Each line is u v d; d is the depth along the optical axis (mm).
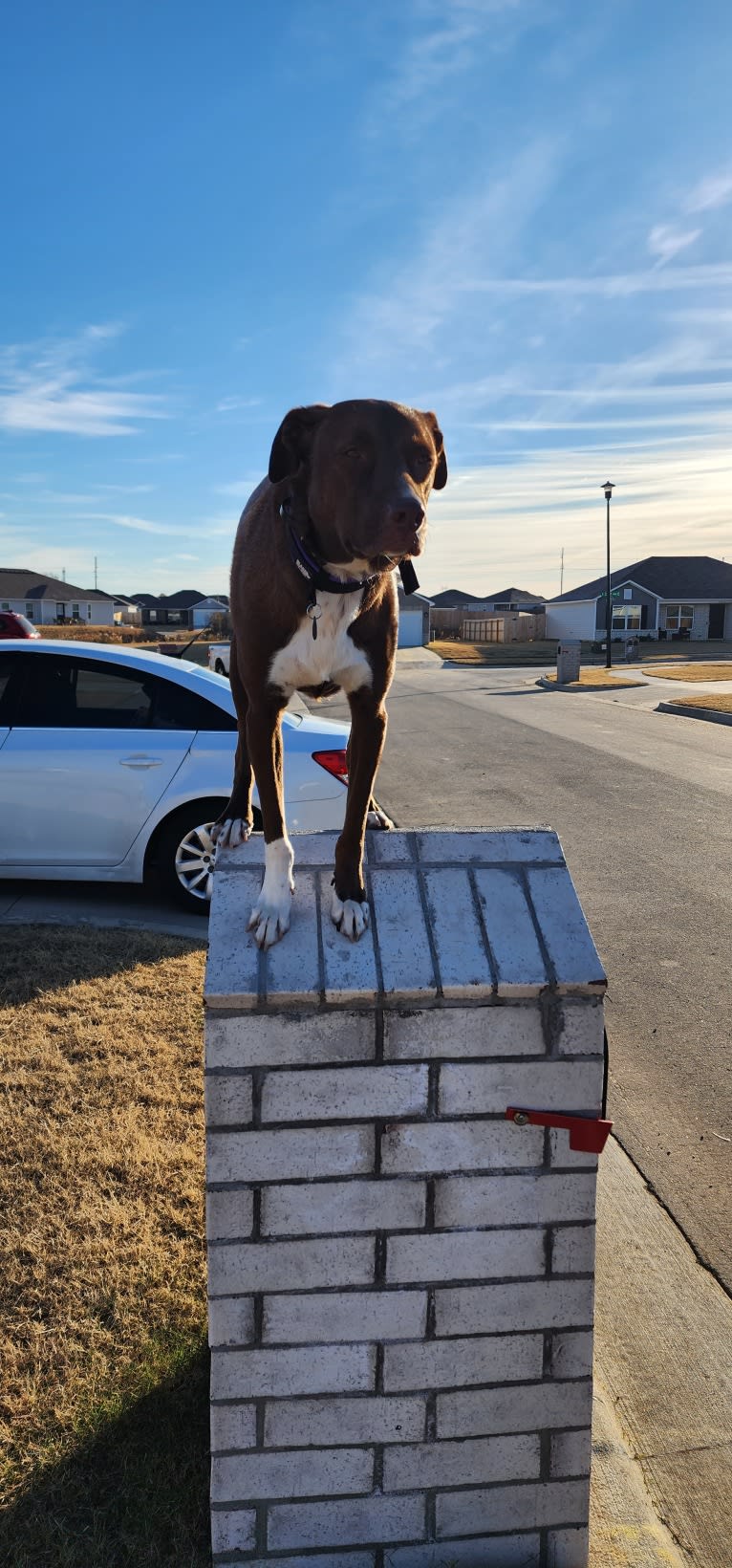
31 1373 2412
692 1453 2303
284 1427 1888
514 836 2062
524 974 1809
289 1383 1872
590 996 1834
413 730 16250
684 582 55844
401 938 1862
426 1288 1872
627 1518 2125
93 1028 4176
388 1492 1937
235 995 1749
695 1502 2168
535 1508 1977
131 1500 2094
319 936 1869
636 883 6973
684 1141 3686
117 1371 2412
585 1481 1973
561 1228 1886
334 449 2059
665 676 28359
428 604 54281
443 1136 1837
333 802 5613
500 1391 1921
